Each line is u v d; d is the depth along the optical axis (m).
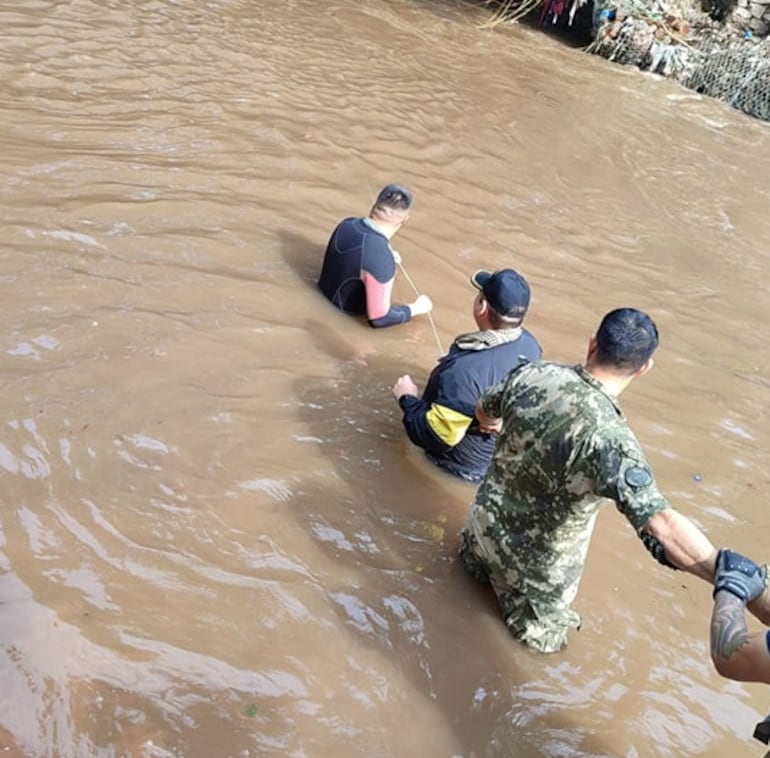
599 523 4.13
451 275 6.03
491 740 2.98
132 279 4.84
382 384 4.64
